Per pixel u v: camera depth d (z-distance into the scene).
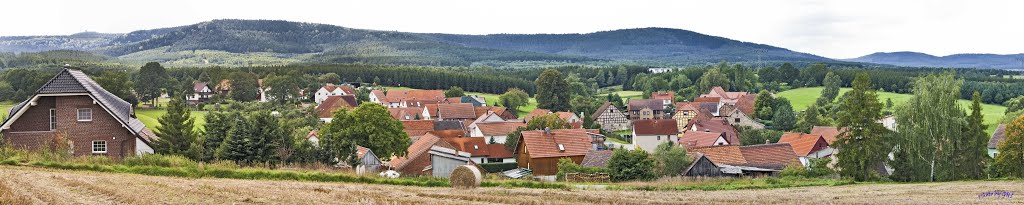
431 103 173.88
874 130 66.62
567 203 29.69
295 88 179.00
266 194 28.84
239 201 26.47
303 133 90.88
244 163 48.62
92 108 50.25
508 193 34.09
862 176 66.88
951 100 67.62
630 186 44.03
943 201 33.91
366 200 28.33
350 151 61.91
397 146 81.75
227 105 157.88
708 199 33.66
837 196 37.06
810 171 63.91
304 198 28.03
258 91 193.38
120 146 50.44
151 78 160.00
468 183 38.81
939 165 67.69
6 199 23.47
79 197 26.00
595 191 37.84
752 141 121.56
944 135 66.62
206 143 57.16
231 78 180.62
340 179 39.41
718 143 103.38
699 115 148.62
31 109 49.59
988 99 182.12
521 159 80.94
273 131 52.09
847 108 67.44
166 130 59.22
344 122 79.44
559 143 78.19
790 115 151.25
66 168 38.12
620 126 164.25
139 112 134.62
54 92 49.28
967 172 68.69
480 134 118.19
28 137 49.41
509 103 191.12
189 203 25.41
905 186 47.44
